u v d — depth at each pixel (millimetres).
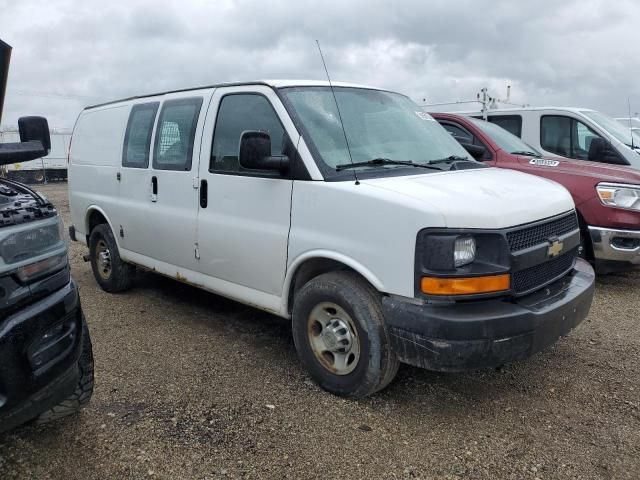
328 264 3533
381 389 3469
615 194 5469
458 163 3977
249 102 4004
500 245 2994
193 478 2711
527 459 2854
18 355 2334
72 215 6453
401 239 3010
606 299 5477
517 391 3578
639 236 5398
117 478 2715
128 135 5324
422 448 2951
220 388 3635
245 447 2963
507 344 2951
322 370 3539
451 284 2908
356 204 3217
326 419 3236
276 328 4750
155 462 2834
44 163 28969
